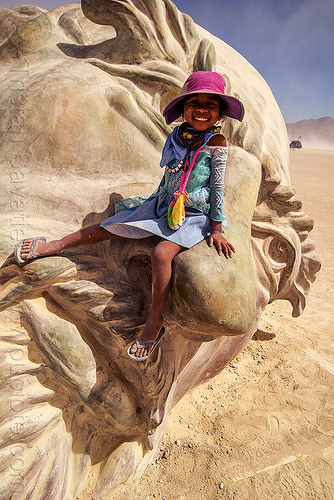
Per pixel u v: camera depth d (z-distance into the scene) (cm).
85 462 306
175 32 355
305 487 335
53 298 273
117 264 288
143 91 341
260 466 353
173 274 250
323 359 534
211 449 370
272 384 473
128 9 328
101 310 269
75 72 315
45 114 298
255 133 376
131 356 250
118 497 317
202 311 243
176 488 329
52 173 296
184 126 253
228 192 304
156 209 262
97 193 302
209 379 466
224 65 420
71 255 272
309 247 486
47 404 278
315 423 410
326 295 755
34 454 265
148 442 333
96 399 281
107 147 309
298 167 3622
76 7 387
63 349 269
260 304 428
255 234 416
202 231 252
